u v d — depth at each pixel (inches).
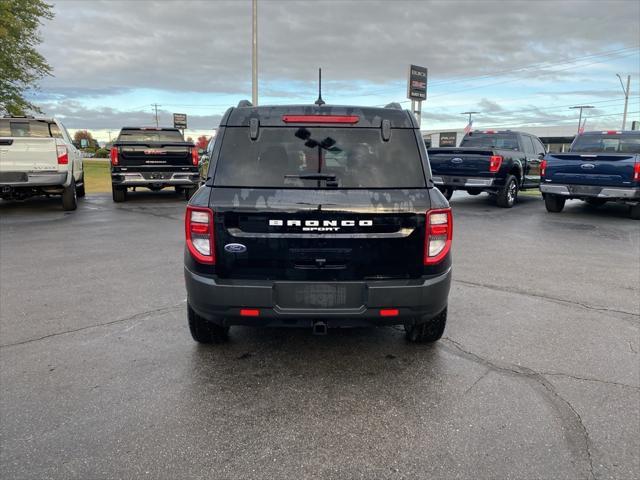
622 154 406.6
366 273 130.1
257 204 127.6
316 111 135.3
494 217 436.1
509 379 136.6
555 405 122.8
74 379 135.4
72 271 245.6
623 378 136.9
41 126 465.1
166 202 533.6
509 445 106.8
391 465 100.7
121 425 114.0
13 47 882.8
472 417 117.8
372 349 157.0
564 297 208.4
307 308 129.9
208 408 121.7
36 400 124.2
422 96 872.9
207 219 128.8
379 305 129.5
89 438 108.8
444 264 134.1
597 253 293.6
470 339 164.2
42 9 945.5
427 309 132.9
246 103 148.5
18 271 245.1
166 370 141.6
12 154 392.8
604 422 115.3
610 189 410.9
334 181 130.2
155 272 244.2
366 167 132.6
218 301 129.8
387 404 123.8
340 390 130.9
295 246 128.2
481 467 99.8
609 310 192.5
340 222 127.6
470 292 214.8
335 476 97.4
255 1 798.5
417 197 130.6
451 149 477.1
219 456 103.2
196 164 512.1
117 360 147.6
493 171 456.8
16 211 456.8
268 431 112.3
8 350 153.4
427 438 109.6
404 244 130.0
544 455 103.3
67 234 343.9
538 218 432.8
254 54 818.2
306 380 136.4
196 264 131.9
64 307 192.7
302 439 109.3
